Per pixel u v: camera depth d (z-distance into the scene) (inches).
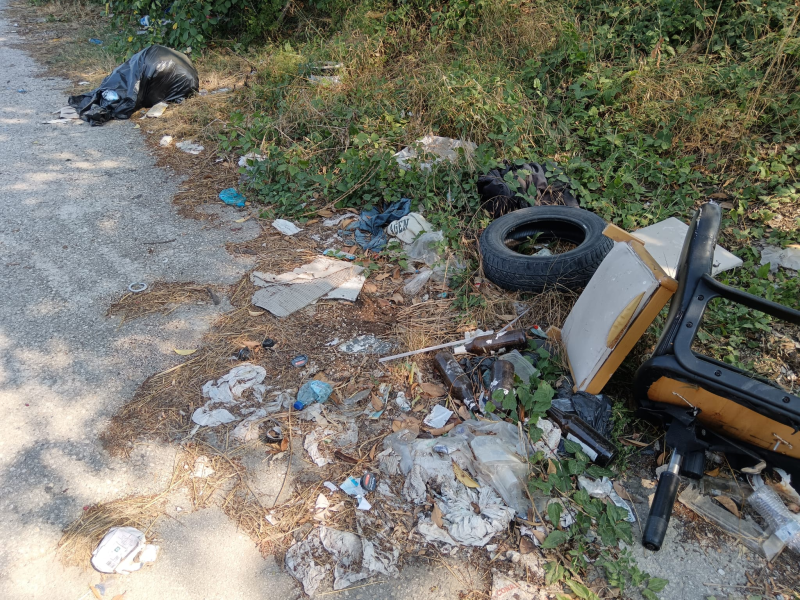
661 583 95.3
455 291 160.2
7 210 198.7
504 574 97.6
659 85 227.0
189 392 129.5
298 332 146.8
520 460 111.3
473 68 245.4
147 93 275.9
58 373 134.0
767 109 215.6
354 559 99.4
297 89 257.9
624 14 261.9
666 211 185.5
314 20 334.6
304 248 180.9
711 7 254.4
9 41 382.3
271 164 209.3
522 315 150.3
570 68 241.8
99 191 212.1
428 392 129.8
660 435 120.2
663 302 113.0
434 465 109.8
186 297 158.6
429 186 191.3
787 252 168.7
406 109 239.5
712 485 111.7
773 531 104.0
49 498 108.3
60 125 265.6
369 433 120.8
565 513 106.0
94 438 119.5
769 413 99.8
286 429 121.2
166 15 334.0
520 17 275.9
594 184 195.6
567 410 122.0
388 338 145.4
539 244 178.1
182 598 94.7
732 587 97.4
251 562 99.6
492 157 199.8
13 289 160.9
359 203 200.2
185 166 230.5
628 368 132.5
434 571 98.0
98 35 385.7
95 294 159.2
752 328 143.7
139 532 102.7
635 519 107.2
